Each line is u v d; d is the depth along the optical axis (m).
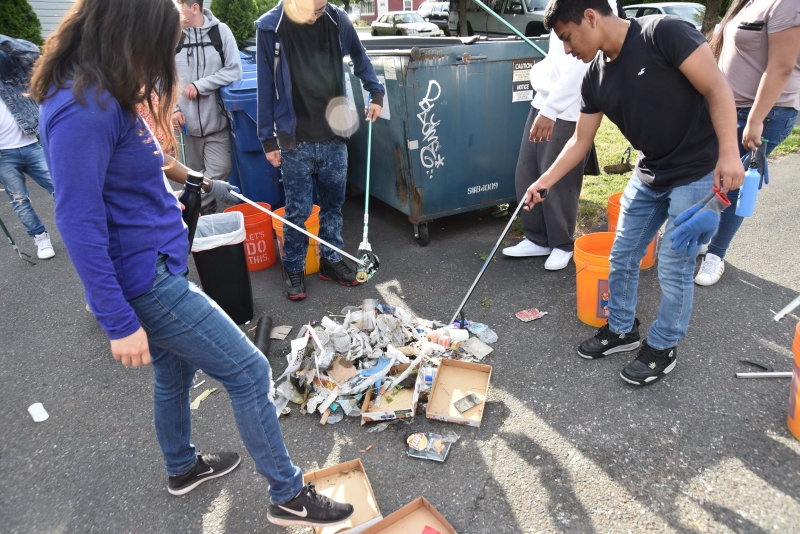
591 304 2.95
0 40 3.86
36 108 4.16
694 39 1.93
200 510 2.03
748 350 2.70
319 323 3.14
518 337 2.96
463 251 4.10
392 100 3.81
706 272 3.33
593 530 1.84
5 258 4.50
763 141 2.79
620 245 2.54
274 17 2.95
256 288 3.74
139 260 1.46
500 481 2.06
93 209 1.29
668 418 2.30
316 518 1.81
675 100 2.06
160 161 1.52
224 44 4.27
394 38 5.14
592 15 2.03
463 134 3.96
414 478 2.10
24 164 4.21
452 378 2.62
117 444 2.39
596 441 2.21
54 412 2.63
